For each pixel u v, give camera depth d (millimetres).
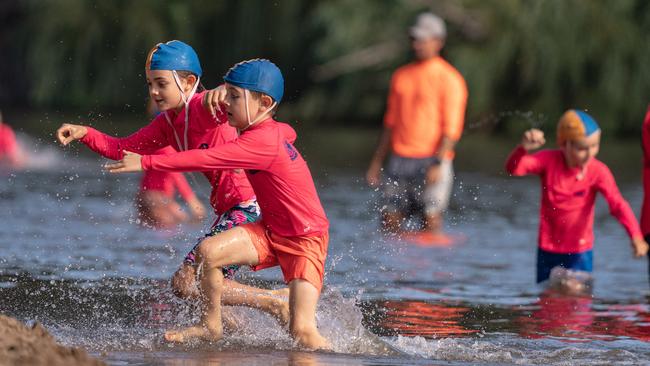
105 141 17453
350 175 48062
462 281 23062
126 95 84438
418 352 15398
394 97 32875
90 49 83375
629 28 71188
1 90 98438
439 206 31906
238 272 22516
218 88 16016
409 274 23828
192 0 84750
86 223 30125
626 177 49312
